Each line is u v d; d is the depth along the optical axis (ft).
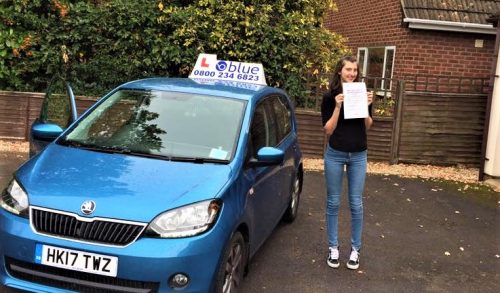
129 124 14.69
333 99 15.58
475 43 39.50
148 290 10.89
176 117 14.79
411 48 39.06
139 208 11.14
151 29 32.19
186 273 10.99
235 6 32.07
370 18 45.21
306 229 19.95
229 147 13.84
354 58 15.37
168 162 13.03
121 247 10.84
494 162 29.91
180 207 11.34
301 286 14.96
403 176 30.19
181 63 32.71
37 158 13.43
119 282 10.93
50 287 11.14
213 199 11.71
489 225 22.36
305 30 33.24
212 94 15.60
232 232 12.07
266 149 13.96
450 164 33.50
